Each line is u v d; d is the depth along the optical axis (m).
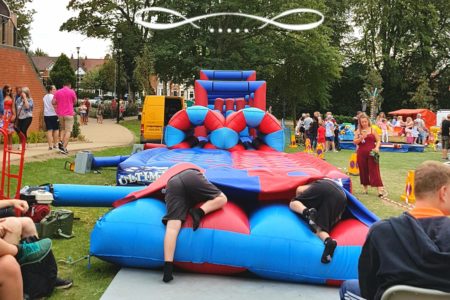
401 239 2.77
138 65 32.88
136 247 5.25
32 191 6.34
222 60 30.80
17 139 15.93
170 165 8.95
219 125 11.71
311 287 5.15
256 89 15.77
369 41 52.31
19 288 3.67
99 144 18.58
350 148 25.70
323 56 35.44
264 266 5.16
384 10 49.56
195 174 5.45
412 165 18.08
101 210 8.30
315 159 9.76
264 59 32.31
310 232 5.27
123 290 4.81
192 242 5.19
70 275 5.24
